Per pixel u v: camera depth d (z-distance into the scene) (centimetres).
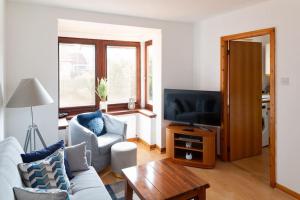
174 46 407
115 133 372
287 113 272
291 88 266
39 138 298
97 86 446
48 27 307
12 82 293
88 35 427
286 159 276
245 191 284
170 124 405
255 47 390
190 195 205
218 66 375
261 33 299
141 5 306
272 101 287
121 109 477
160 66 403
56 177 186
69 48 418
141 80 493
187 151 384
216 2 295
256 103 400
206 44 397
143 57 487
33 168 180
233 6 313
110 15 346
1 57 245
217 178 320
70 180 216
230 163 373
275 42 281
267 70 475
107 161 337
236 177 323
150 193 197
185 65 421
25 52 297
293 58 262
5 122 288
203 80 408
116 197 270
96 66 443
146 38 467
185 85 423
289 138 271
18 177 163
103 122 380
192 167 360
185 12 343
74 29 392
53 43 311
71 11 319
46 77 310
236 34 337
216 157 388
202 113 370
